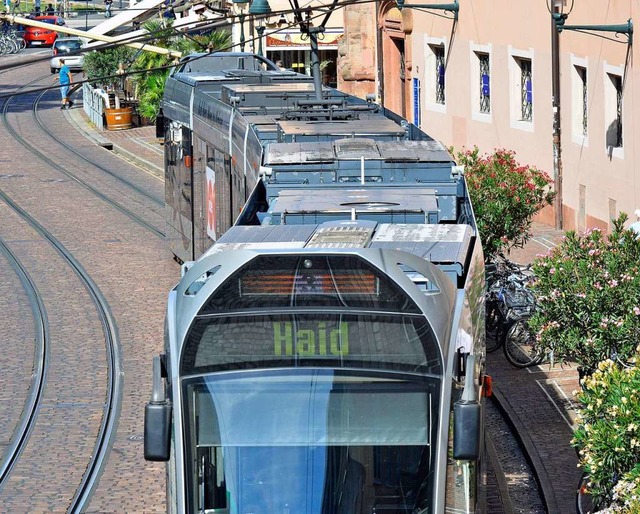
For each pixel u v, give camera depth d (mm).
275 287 16094
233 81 40906
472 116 56812
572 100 46875
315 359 15898
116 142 80125
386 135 29484
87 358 33562
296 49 80438
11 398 30281
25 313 38594
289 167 25203
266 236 19281
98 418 28781
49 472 25516
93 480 25094
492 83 54188
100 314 38281
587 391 19031
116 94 88812
